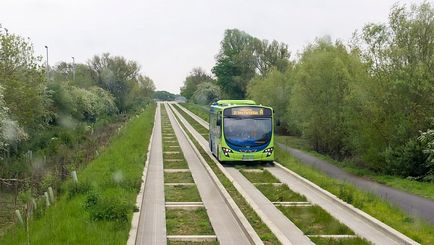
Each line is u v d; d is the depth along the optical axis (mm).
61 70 78000
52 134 36375
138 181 19688
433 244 11672
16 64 28516
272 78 57344
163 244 11961
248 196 18141
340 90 35531
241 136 26422
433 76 25750
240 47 94938
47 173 23016
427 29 26500
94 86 71000
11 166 24734
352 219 14625
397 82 25766
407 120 25875
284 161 27406
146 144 35812
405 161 24859
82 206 14656
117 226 12586
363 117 28266
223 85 93562
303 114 39031
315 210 15211
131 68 84312
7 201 19797
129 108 89062
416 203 18328
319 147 38938
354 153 33781
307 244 11945
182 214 15562
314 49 43750
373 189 21406
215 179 21344
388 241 12242
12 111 26828
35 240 11570
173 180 22172
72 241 11141
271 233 12758
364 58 28281
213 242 12328
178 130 54312
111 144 35125
